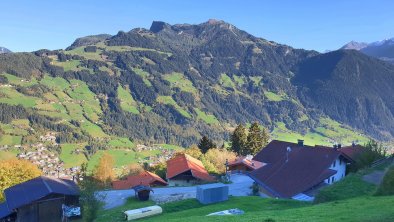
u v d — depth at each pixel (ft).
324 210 122.11
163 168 389.80
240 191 256.52
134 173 430.61
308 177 212.64
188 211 182.50
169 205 204.95
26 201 200.13
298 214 120.88
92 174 423.23
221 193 207.72
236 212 152.35
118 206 224.12
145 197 234.99
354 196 157.48
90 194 192.24
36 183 222.69
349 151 301.63
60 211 204.85
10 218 212.02
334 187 170.81
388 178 146.72
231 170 353.31
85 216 186.80
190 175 317.42
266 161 330.95
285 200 189.06
